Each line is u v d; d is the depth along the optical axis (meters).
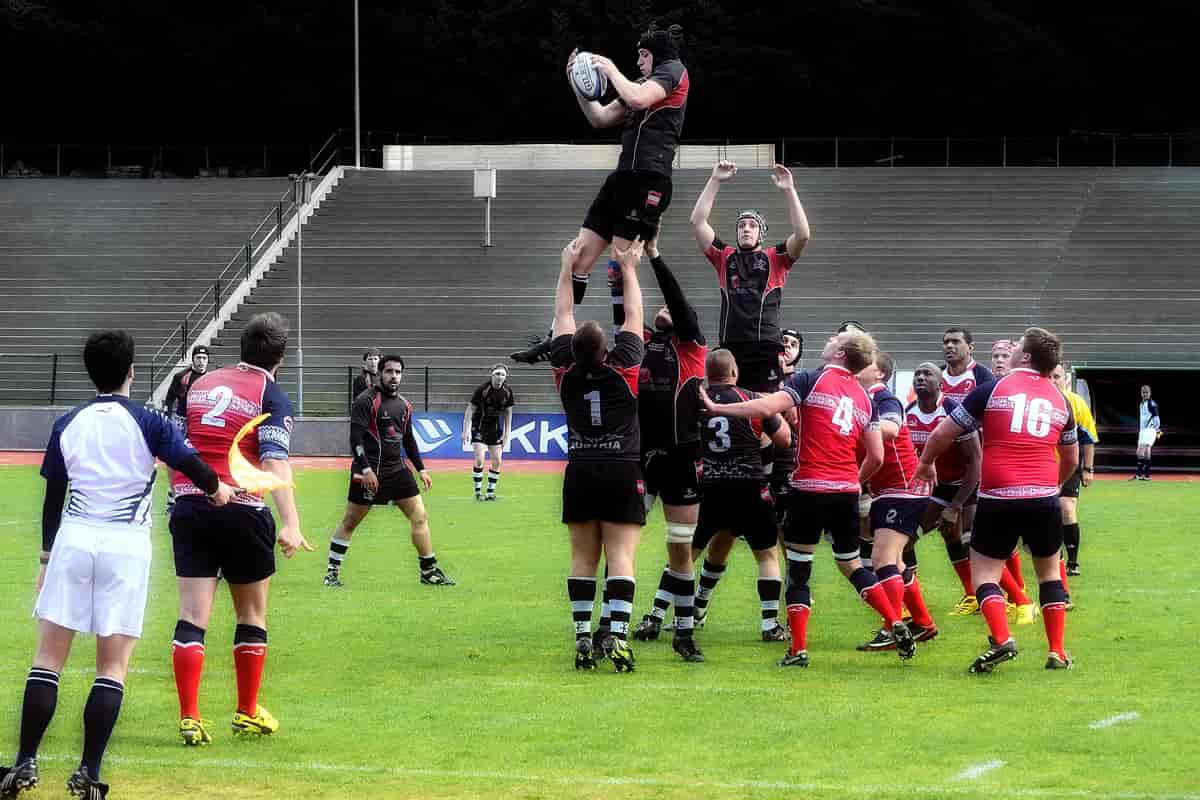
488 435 52.78
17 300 90.12
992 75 125.94
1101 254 90.88
